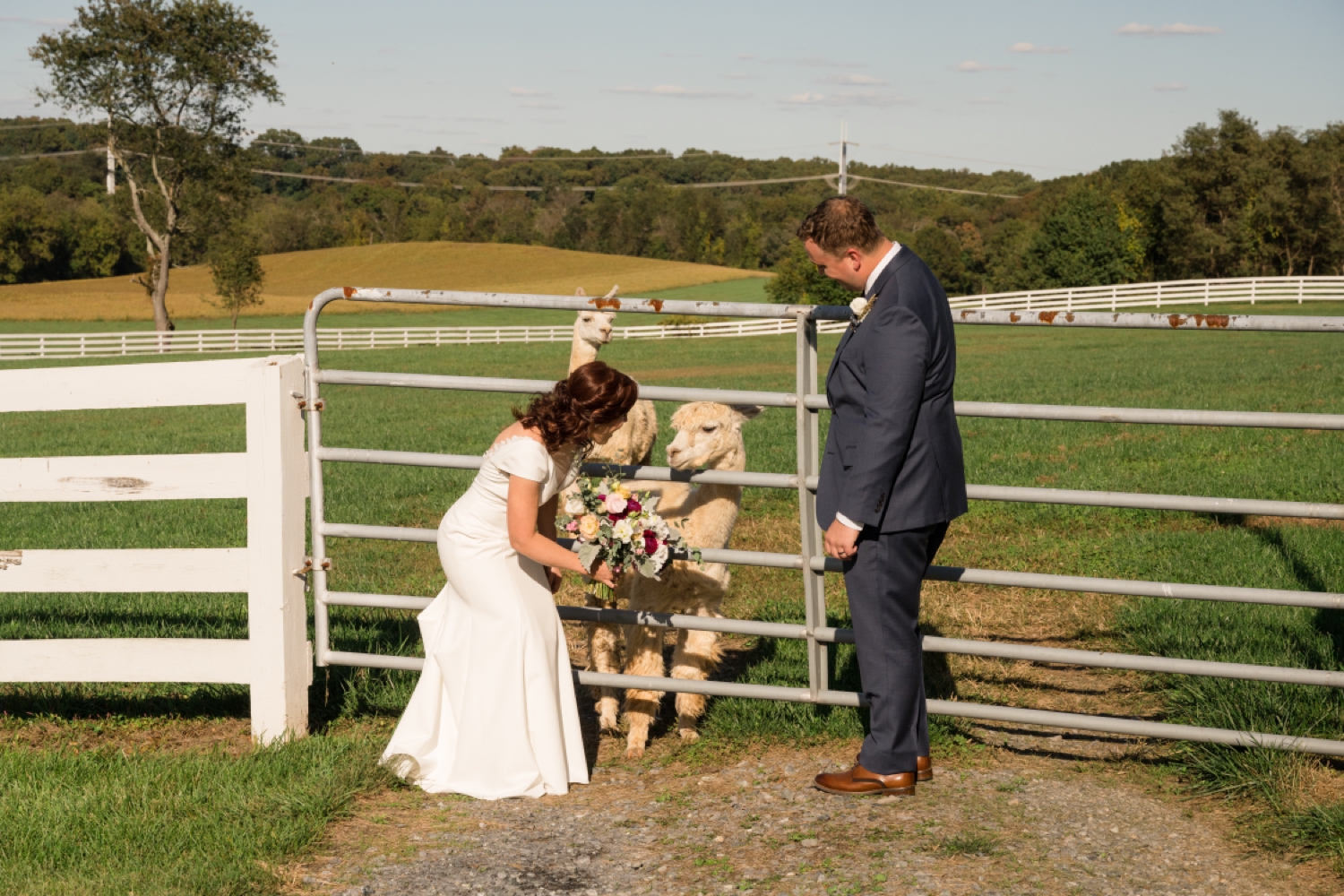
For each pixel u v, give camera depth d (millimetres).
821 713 4758
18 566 4707
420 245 115312
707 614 4734
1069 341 38500
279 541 4535
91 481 4668
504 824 3887
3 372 4676
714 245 148000
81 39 46406
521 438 4070
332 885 3439
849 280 3801
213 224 50906
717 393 4402
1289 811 3707
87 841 3688
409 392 28969
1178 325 3898
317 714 5043
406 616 6559
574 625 6605
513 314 74312
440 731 4301
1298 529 8031
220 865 3504
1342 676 3867
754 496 10391
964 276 110062
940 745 4477
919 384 3549
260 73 48938
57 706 5211
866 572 3822
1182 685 4852
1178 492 9602
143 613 6512
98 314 69438
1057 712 4168
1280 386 18422
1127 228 84875
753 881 3395
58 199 128125
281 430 4508
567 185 193500
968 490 4137
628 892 3354
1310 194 74562
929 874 3396
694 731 4730
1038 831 3699
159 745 4770
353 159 199500
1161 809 3879
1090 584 4020
